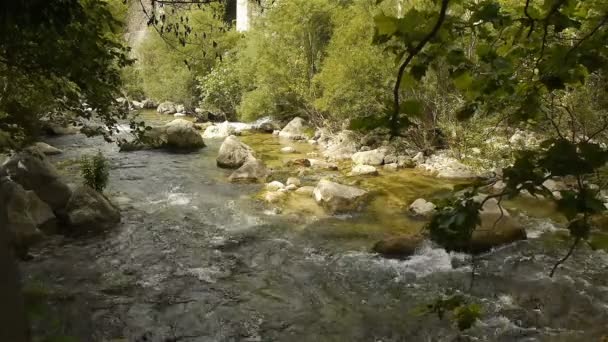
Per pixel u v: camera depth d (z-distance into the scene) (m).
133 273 7.55
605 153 1.82
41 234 8.59
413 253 8.26
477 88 2.60
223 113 24.72
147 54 27.53
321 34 19.81
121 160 14.98
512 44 2.78
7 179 8.86
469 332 5.93
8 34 3.84
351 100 15.57
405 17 1.95
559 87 2.49
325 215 10.30
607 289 6.88
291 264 7.98
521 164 1.96
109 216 9.53
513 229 8.57
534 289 6.95
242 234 9.26
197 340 5.84
